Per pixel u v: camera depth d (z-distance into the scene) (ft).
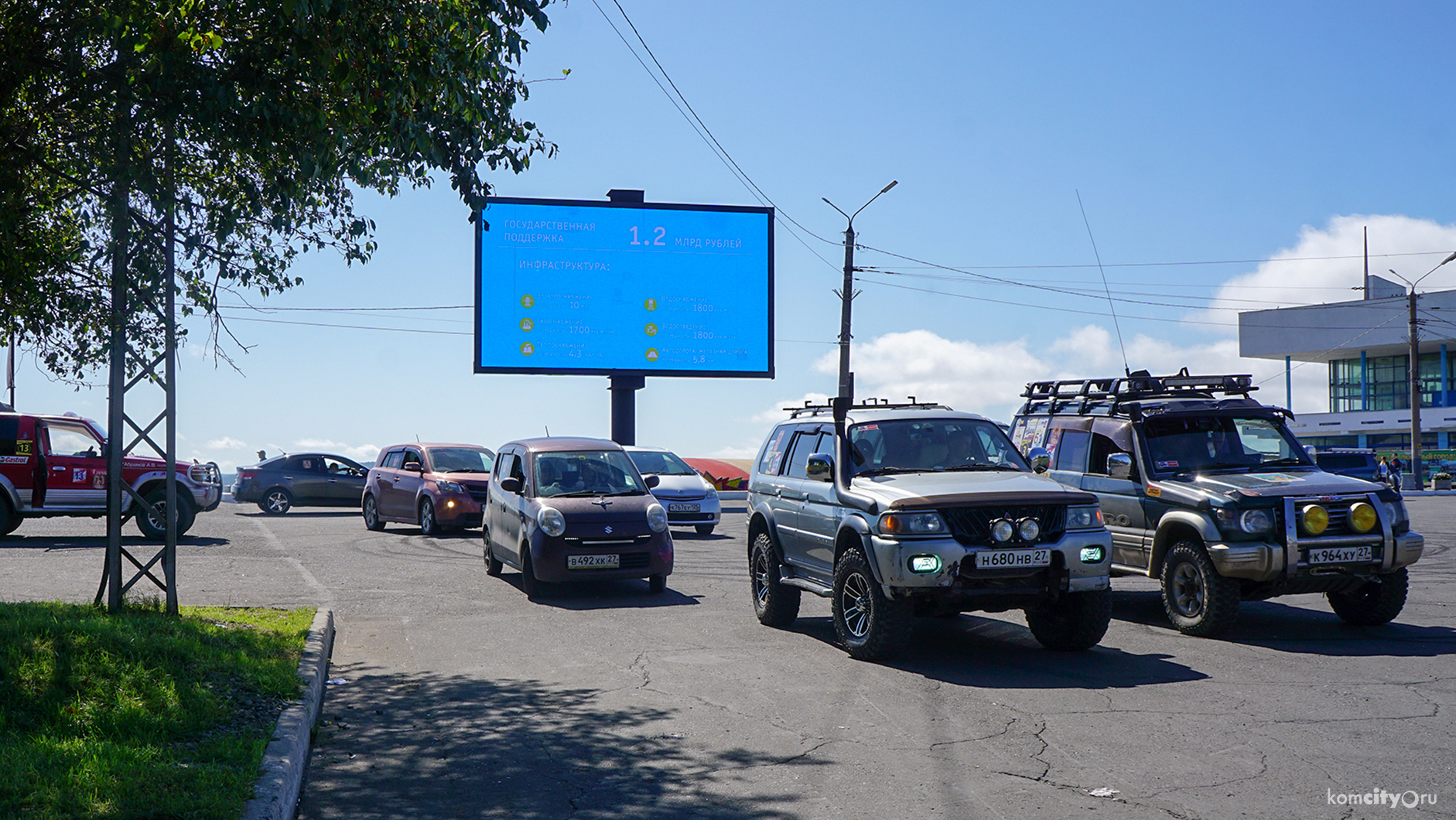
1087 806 16.67
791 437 36.35
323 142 23.38
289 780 16.98
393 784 18.34
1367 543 31.27
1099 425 37.83
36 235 26.96
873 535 28.22
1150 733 21.02
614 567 42.27
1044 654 29.81
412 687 26.17
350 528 80.07
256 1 22.11
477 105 25.00
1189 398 37.73
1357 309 219.61
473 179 26.50
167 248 27.61
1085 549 27.99
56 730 18.92
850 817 16.42
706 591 44.60
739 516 91.71
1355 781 17.71
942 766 19.03
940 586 27.32
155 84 22.25
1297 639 31.65
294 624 32.12
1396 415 213.46
